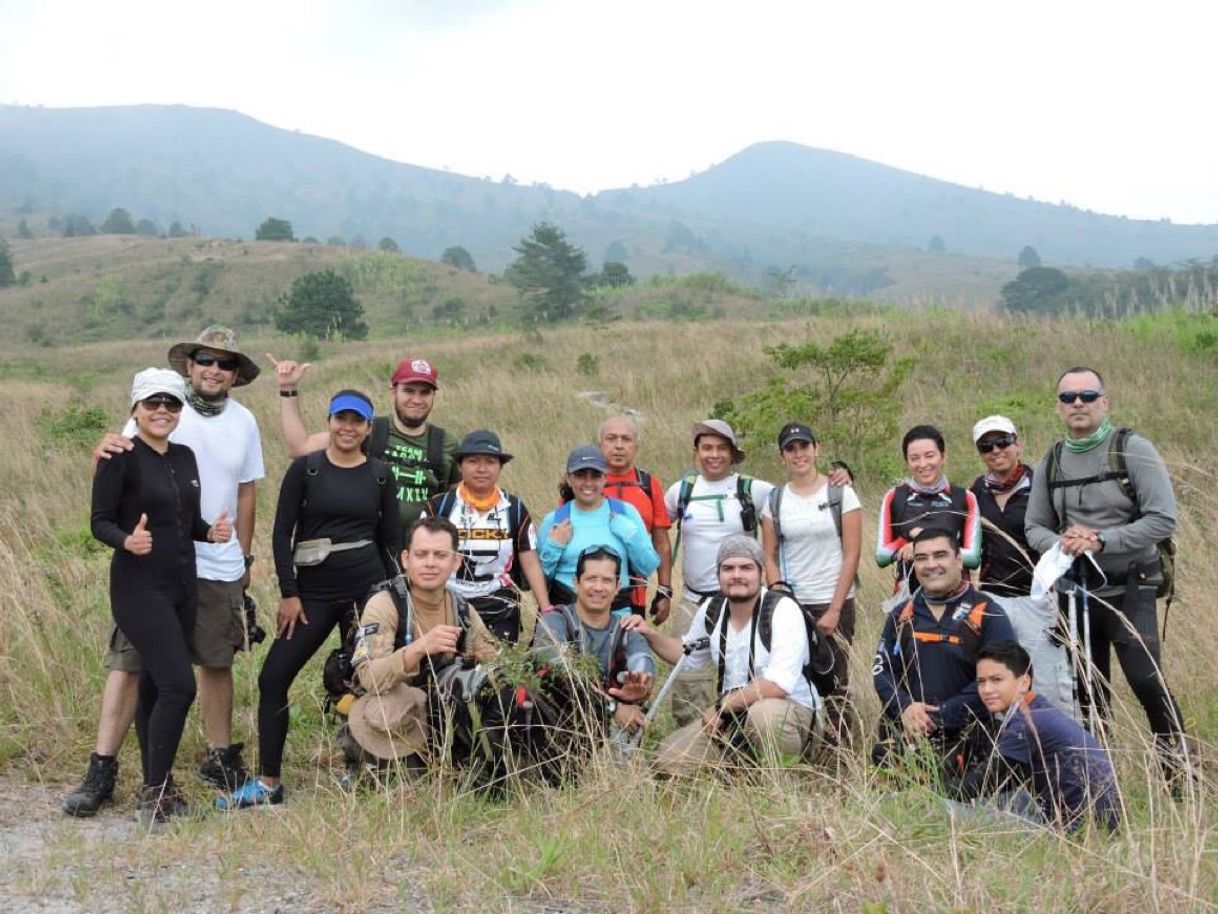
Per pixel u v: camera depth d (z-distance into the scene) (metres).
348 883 3.85
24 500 11.18
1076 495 5.12
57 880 3.89
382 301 100.62
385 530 5.45
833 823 4.02
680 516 6.33
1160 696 4.95
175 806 4.74
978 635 4.97
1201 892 3.52
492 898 3.73
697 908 3.58
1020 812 4.41
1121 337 18.03
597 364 20.33
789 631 5.25
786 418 12.29
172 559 4.83
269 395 20.72
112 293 103.56
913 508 5.71
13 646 6.11
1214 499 8.93
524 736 4.96
